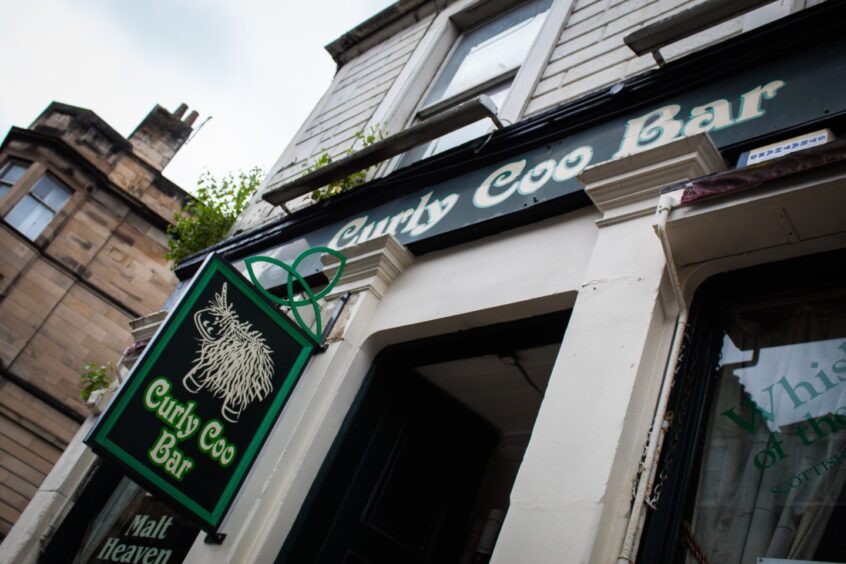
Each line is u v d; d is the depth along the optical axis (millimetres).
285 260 5117
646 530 2225
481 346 3586
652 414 2398
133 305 14266
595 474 2264
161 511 4402
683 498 2277
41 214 13938
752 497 2213
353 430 3658
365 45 7965
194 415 3105
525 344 3402
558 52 4836
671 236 2613
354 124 6637
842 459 2121
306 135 7406
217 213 7094
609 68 4234
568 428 2449
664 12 4293
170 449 3000
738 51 3143
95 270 14078
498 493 4137
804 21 2971
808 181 2273
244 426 3285
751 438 2336
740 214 2436
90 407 5965
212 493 3129
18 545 5070
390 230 4324
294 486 3381
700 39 3775
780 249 2502
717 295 2693
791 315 2494
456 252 3881
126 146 15047
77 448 5668
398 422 3877
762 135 2785
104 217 14492
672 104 3293
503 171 3877
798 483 2158
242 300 3422
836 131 2637
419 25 7293
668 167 2912
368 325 3932
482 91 5688
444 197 4125
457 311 3488
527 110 4516
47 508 5242
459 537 3990
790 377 2377
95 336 13672
